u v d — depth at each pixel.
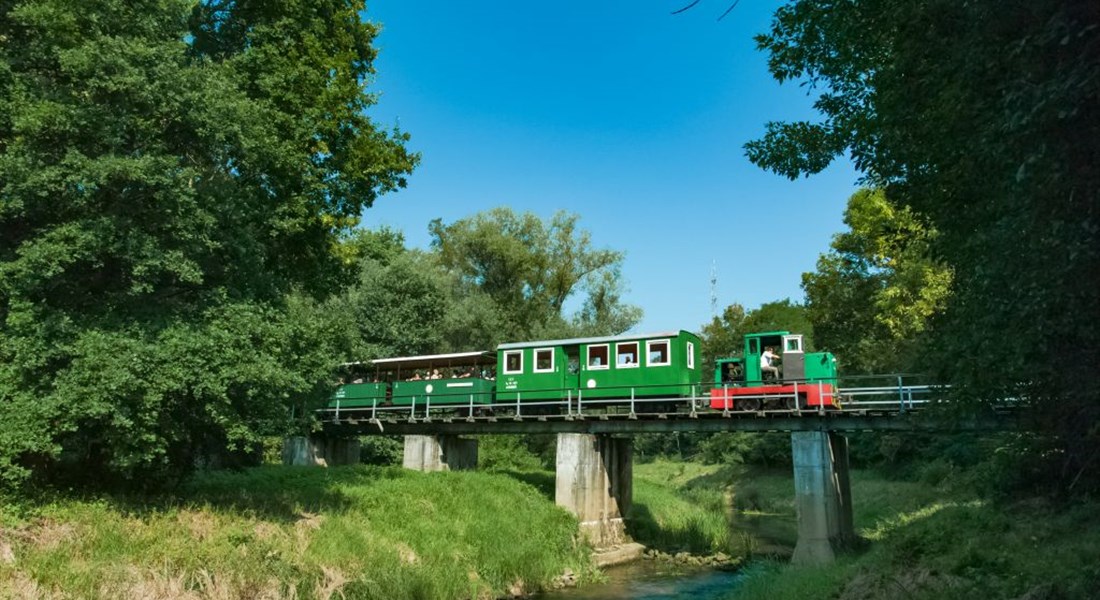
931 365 8.22
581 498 27.27
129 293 13.61
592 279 54.66
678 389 27.66
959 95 6.46
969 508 16.50
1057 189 5.44
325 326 18.00
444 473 27.42
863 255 44.88
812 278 49.34
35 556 11.06
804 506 22.58
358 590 14.62
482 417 29.86
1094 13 5.19
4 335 12.87
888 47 8.83
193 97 14.26
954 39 6.54
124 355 12.61
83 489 14.45
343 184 21.16
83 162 12.40
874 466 42.09
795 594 14.42
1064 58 5.38
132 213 13.76
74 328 12.96
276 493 19.27
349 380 35.28
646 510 33.81
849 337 46.84
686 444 70.56
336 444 35.22
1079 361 6.41
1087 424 7.71
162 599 11.19
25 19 13.00
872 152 10.10
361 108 21.88
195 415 14.73
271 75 18.59
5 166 12.15
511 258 52.38
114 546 12.31
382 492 22.19
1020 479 16.11
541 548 21.69
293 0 19.42
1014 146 5.70
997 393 7.68
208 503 16.06
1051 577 10.09
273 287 17.55
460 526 21.47
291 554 14.79
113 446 13.21
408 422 31.88
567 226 55.56
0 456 12.00
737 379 27.25
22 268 12.18
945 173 7.74
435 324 46.94
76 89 13.67
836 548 21.89
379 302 45.16
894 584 12.20
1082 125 5.30
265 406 15.18
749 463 53.16
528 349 30.94
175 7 15.03
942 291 34.59
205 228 14.71
